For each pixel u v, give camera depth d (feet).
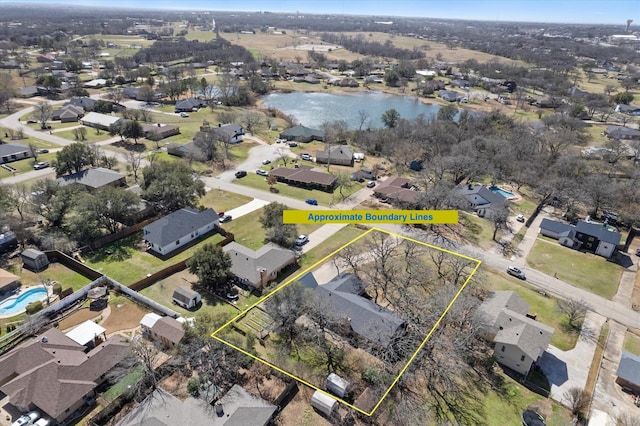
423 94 651.25
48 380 120.26
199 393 122.11
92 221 205.46
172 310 160.56
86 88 593.42
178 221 215.31
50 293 169.48
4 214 205.87
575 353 152.56
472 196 268.21
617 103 571.69
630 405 132.16
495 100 620.49
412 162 343.46
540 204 285.43
